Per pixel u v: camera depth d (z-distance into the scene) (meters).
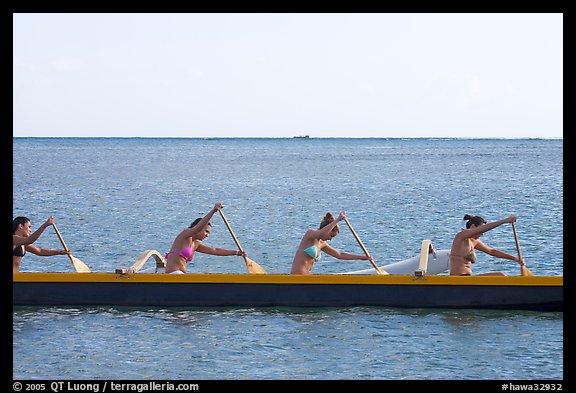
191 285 21.28
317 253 22.23
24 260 30.38
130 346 17.75
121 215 47.78
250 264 23.22
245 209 52.06
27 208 51.59
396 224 43.22
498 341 17.92
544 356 16.83
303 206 54.09
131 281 21.41
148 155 196.88
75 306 21.45
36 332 18.88
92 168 114.62
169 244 35.78
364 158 173.62
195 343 17.94
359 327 19.19
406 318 19.97
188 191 68.56
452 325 19.30
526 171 103.12
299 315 20.41
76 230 40.41
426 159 162.38
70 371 15.99
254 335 18.58
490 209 51.16
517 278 20.44
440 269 24.25
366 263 30.58
